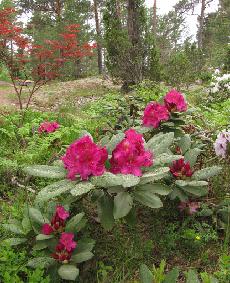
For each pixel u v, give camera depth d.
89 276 0.78
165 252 0.84
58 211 0.78
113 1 3.83
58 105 3.11
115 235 0.86
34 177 1.18
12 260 0.76
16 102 3.27
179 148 0.97
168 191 0.77
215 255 0.84
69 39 2.56
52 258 0.74
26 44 2.24
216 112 1.62
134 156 0.75
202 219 0.94
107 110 1.68
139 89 2.42
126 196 0.75
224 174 1.03
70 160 0.72
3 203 1.03
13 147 1.47
